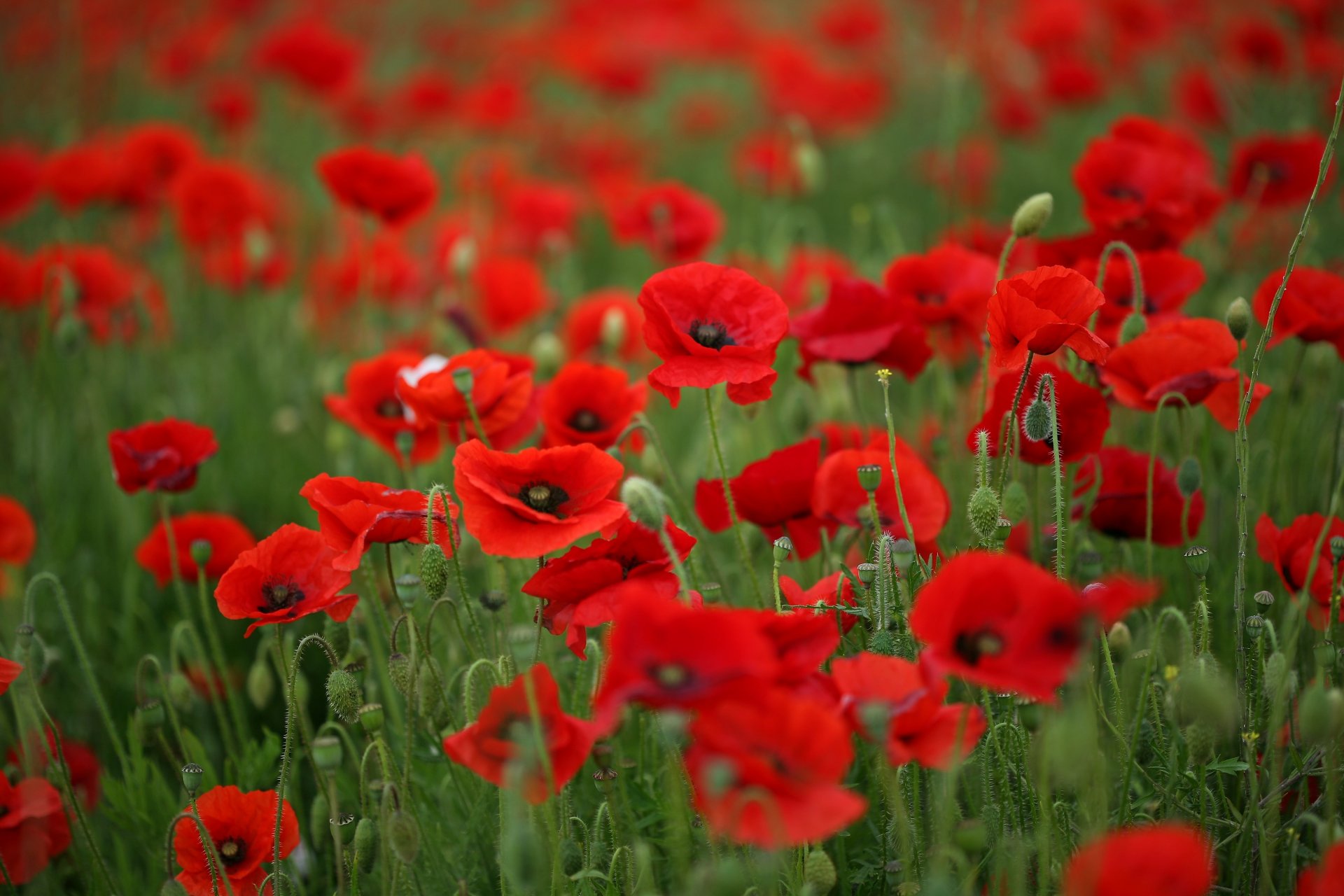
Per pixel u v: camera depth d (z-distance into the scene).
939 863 2.36
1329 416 2.82
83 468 3.03
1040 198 2.62
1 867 2.50
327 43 5.16
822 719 2.32
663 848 2.51
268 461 3.06
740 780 2.32
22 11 5.94
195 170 3.50
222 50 6.77
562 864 2.44
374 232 3.60
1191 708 2.39
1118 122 2.83
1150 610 2.57
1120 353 2.56
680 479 2.92
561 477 2.48
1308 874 2.38
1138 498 2.59
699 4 7.39
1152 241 2.75
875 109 5.85
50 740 2.59
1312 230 2.98
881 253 4.14
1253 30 4.32
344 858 2.54
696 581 2.57
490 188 4.07
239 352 3.49
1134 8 5.24
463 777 2.54
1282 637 2.55
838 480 2.55
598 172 5.28
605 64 6.07
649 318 2.50
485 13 8.16
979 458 2.47
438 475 2.90
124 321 3.12
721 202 5.83
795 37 8.19
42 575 2.55
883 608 2.45
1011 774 2.48
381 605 2.58
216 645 2.62
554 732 2.37
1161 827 2.34
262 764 2.60
